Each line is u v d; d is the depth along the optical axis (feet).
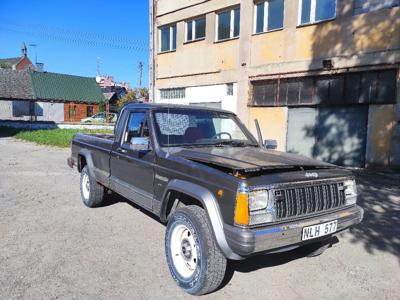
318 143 43.29
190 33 60.80
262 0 48.37
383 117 37.04
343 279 12.50
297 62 43.91
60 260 13.15
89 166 19.67
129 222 17.85
